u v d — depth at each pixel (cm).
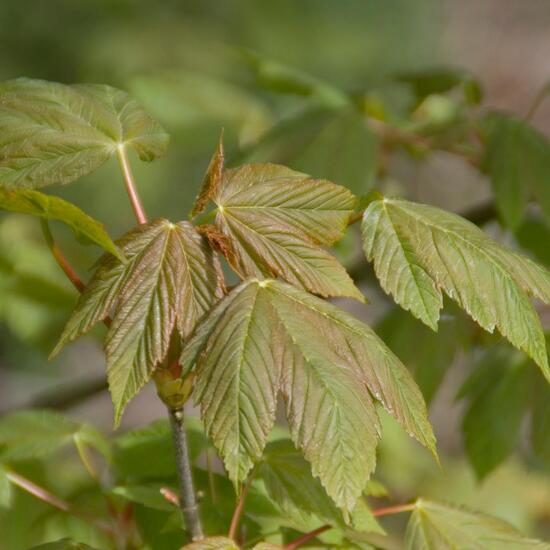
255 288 92
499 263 95
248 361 91
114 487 102
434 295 94
